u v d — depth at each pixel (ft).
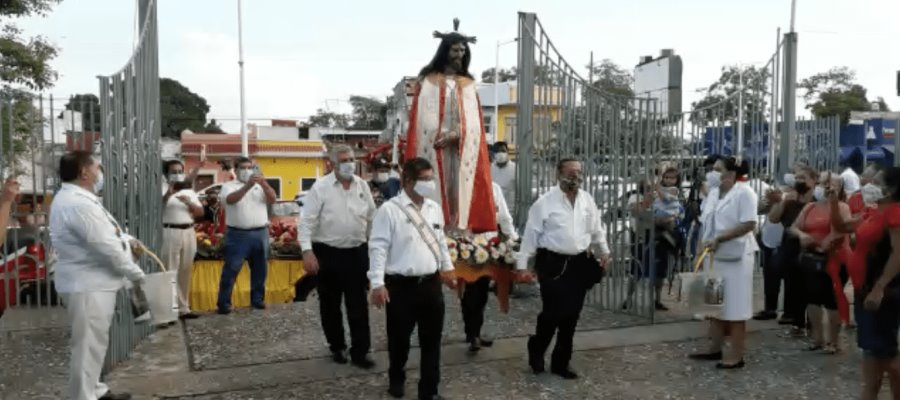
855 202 26.20
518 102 30.55
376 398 18.45
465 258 20.97
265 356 21.89
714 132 35.73
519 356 22.12
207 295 29.01
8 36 52.60
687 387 19.54
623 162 27.73
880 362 16.92
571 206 19.85
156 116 25.63
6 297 23.27
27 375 20.02
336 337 21.21
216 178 81.41
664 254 28.73
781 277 27.14
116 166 20.86
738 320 20.92
